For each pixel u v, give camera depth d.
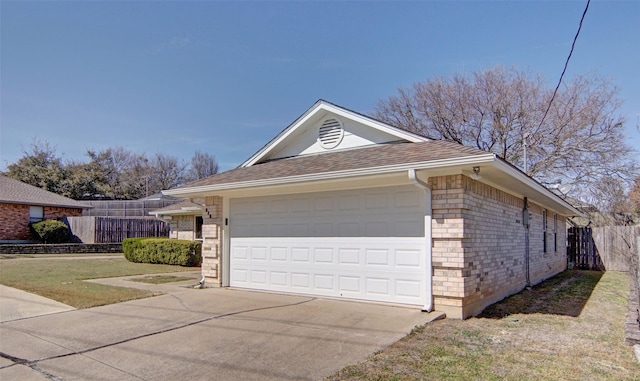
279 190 8.63
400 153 7.48
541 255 12.52
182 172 50.09
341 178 7.05
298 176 7.51
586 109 21.44
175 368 4.24
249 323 6.01
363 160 7.54
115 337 5.32
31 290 8.59
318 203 8.19
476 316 6.78
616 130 20.83
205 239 9.84
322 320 6.16
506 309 7.47
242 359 4.49
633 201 15.32
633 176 19.94
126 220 23.58
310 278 8.16
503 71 23.69
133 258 17.00
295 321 6.12
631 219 14.09
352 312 6.64
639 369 4.28
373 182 7.39
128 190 42.75
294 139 10.11
